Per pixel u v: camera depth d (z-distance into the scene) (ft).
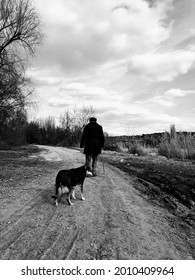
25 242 12.12
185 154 47.16
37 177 28.09
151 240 12.62
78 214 16.05
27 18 58.23
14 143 112.98
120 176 29.09
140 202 18.95
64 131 180.75
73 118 173.47
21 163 41.83
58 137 200.54
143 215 16.15
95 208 17.33
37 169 34.47
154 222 15.01
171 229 14.02
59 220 14.97
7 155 60.59
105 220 15.12
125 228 13.99
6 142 102.17
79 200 19.11
